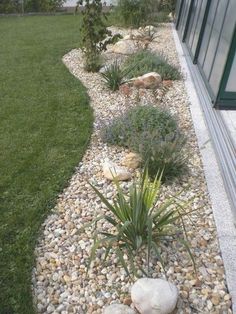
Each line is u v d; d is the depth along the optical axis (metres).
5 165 3.03
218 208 2.50
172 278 1.96
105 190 2.70
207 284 1.92
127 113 3.49
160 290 1.76
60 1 11.59
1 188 2.74
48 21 9.72
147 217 1.97
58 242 2.23
